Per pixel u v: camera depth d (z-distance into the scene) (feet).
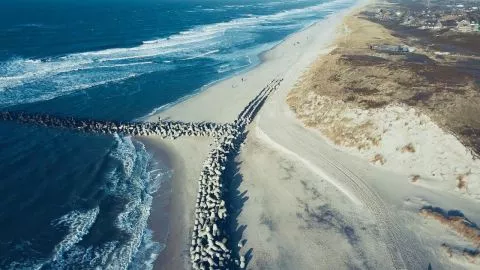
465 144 124.06
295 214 116.78
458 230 103.60
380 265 96.78
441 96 149.18
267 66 267.39
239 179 135.13
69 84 228.02
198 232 108.06
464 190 117.80
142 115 188.55
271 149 152.05
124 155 152.76
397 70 179.83
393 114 143.33
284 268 97.91
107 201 125.39
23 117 179.42
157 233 111.96
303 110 172.24
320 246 104.22
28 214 118.73
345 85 173.27
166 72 258.16
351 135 147.23
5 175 137.80
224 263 97.45
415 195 119.24
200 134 166.30
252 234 109.29
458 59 215.92
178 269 99.50
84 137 166.61
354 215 113.91
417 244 101.76
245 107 189.16
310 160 139.44
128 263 100.99
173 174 140.15
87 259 102.32
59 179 136.36
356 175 130.31
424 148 130.52
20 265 99.96
